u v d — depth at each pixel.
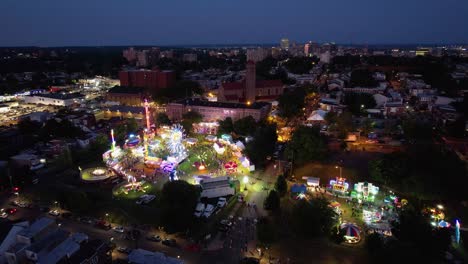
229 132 194.88
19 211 116.44
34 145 185.62
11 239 91.38
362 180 137.62
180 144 169.62
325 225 99.06
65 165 154.38
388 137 189.00
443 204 116.94
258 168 152.38
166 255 92.12
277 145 179.50
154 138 190.38
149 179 141.75
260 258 90.69
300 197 120.50
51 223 95.06
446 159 125.88
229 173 146.62
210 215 112.38
